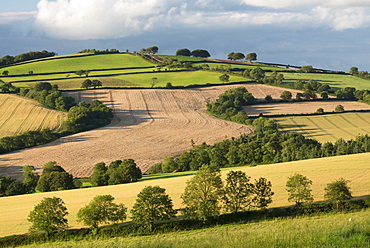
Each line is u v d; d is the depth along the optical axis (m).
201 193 50.41
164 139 140.38
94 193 69.31
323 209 48.97
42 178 85.31
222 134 145.75
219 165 106.88
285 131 146.38
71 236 47.50
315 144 115.19
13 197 72.44
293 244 26.80
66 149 128.62
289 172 69.69
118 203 60.03
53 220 48.12
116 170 90.69
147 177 94.56
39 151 126.94
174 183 70.88
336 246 25.80
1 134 143.88
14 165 113.50
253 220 47.53
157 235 44.44
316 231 29.84
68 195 69.62
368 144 100.25
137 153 124.19
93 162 115.12
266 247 26.78
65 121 150.00
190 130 152.50
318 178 64.31
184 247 28.53
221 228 44.75
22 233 49.72
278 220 46.03
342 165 71.94
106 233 47.34
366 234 27.59
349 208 48.62
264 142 113.88
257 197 53.72
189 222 48.75
